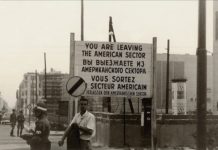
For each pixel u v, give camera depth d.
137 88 17.02
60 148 22.41
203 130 9.23
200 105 9.24
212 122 23.56
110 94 16.94
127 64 16.98
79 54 16.86
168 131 23.55
